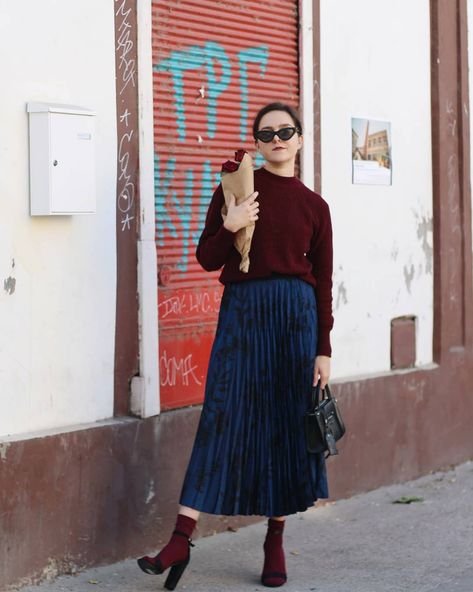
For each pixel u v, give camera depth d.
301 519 6.31
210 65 5.83
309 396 4.92
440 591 5.14
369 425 6.82
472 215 7.75
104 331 5.24
